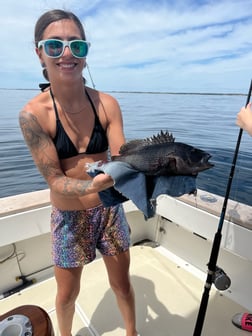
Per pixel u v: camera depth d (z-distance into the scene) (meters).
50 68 1.17
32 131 1.17
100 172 1.09
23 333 1.01
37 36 1.18
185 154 1.00
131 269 2.45
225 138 6.43
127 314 1.62
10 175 5.54
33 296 2.12
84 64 1.21
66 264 1.42
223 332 1.80
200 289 2.20
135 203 0.99
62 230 1.41
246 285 2.03
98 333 1.83
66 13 1.15
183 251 2.55
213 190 3.45
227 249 1.93
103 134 1.37
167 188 1.01
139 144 1.13
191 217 2.16
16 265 2.20
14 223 1.96
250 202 3.00
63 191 1.17
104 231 1.47
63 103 1.23
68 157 1.30
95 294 2.17
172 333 1.81
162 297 2.12
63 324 1.57
